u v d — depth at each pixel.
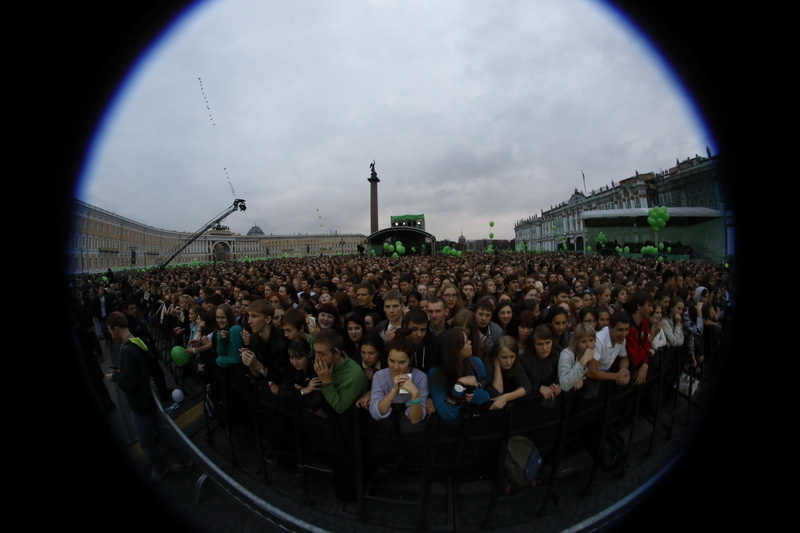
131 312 5.55
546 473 3.05
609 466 3.10
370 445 2.70
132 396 3.03
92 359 4.45
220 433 4.03
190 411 4.62
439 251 57.44
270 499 2.89
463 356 2.33
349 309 4.93
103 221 45.81
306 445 3.23
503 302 3.78
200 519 2.69
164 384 4.96
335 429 2.68
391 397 2.18
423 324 2.84
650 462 3.22
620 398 3.24
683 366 4.44
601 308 3.73
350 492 2.73
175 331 5.76
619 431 3.43
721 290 6.95
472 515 2.61
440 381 2.30
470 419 2.42
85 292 10.11
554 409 2.75
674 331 3.84
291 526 2.56
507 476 2.77
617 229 40.69
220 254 101.25
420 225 61.28
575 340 2.75
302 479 2.77
